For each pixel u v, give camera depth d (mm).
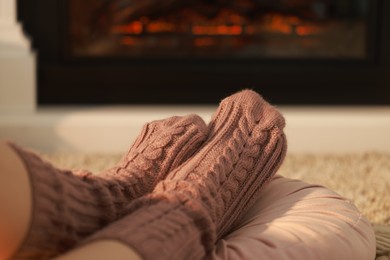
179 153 1306
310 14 3279
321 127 2975
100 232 933
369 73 3215
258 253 1126
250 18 3256
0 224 825
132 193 1196
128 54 3211
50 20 3119
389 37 3209
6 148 856
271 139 1396
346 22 3266
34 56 3033
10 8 3010
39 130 2934
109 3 3221
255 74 3197
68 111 3049
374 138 2994
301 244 1161
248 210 1358
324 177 2396
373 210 1944
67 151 2943
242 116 1422
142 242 911
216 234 1199
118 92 3176
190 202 1053
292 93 3217
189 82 3189
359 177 2414
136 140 1390
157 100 3193
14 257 901
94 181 1062
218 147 1321
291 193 1380
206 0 3250
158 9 3230
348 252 1197
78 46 3211
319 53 3266
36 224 865
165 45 3227
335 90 3225
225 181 1257
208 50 3240
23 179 853
